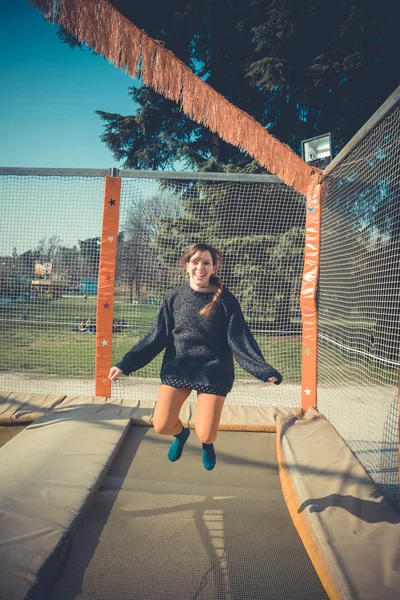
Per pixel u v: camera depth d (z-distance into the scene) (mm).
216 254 2713
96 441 3705
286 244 8344
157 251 7074
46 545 2156
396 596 1823
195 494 3043
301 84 13289
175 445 2895
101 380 5141
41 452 3326
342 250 4707
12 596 1788
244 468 3551
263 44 13062
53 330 9250
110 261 5156
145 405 4867
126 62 3859
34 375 6566
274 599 1994
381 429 4129
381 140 3568
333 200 4898
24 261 6363
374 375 5117
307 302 5105
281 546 2426
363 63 12750
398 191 3604
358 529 2365
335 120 13922
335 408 4727
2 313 6375
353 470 3139
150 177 5176
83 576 2113
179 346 2656
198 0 13562
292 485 2977
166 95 4098
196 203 9023
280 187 8312
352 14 12195
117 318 6852
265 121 14688
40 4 3551
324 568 2084
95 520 2627
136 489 3074
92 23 3670
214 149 14906
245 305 7980
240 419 4570
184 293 2709
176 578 2123
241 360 2434
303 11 12617
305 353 5059
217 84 14750
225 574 2164
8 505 2484
